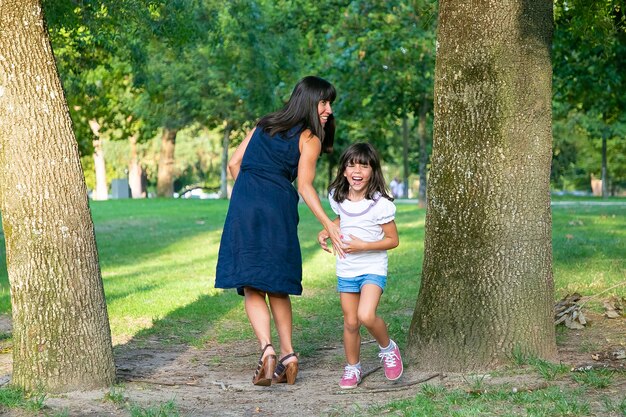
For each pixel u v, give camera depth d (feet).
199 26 58.80
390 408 17.47
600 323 26.30
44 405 17.95
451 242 20.97
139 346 26.37
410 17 78.84
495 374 19.83
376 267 19.48
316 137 20.18
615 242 48.08
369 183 19.51
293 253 19.94
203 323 30.25
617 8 34.45
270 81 102.99
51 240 19.12
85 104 98.99
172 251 57.62
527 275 20.72
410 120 168.35
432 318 21.16
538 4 20.66
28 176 19.04
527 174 20.70
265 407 18.17
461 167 20.85
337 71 82.94
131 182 194.39
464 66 20.75
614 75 62.08
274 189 19.90
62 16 43.42
